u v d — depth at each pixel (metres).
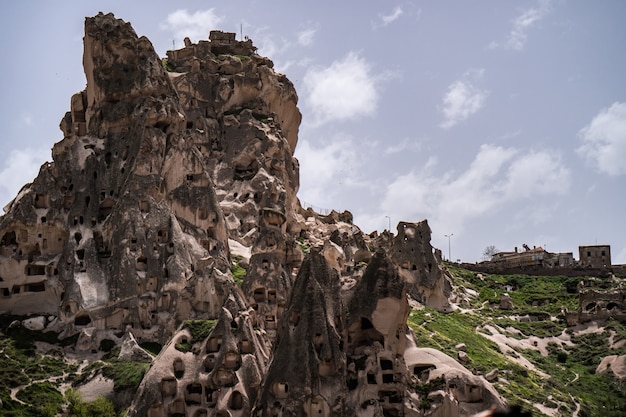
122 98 129.38
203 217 124.19
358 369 84.44
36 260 117.25
